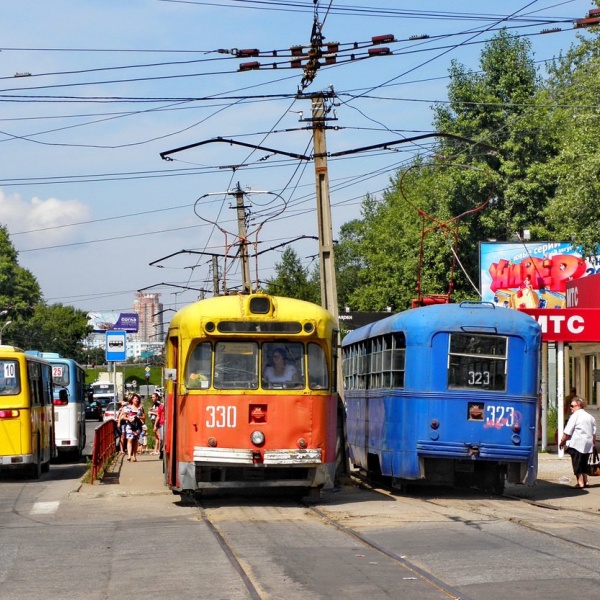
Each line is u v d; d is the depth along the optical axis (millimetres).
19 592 12719
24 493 27938
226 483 22297
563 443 27891
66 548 16406
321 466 22406
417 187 96812
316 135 29047
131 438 39812
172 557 15078
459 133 76438
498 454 24203
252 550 15562
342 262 142125
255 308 22562
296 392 22391
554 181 71625
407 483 25625
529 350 24578
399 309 96562
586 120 50500
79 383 47031
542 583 12523
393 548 15641
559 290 62781
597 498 24938
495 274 63406
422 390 24422
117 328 43219
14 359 31891
